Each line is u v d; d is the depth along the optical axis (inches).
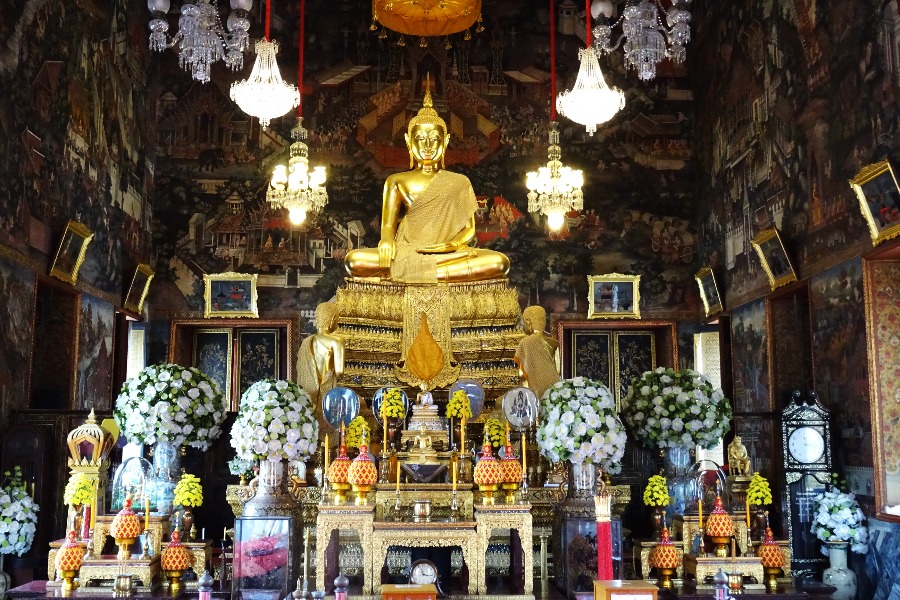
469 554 263.1
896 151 319.9
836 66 370.9
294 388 292.2
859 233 347.6
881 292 337.4
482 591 261.7
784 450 349.4
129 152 514.9
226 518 356.2
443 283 427.5
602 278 556.4
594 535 274.2
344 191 564.4
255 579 267.6
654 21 342.6
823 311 381.1
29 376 381.7
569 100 380.2
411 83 577.6
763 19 456.1
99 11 468.1
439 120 474.3
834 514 330.0
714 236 534.9
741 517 303.7
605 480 318.0
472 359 410.0
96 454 293.9
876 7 335.6
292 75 573.9
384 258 441.7
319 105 571.2
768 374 446.9
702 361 559.5
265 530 270.5
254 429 275.7
